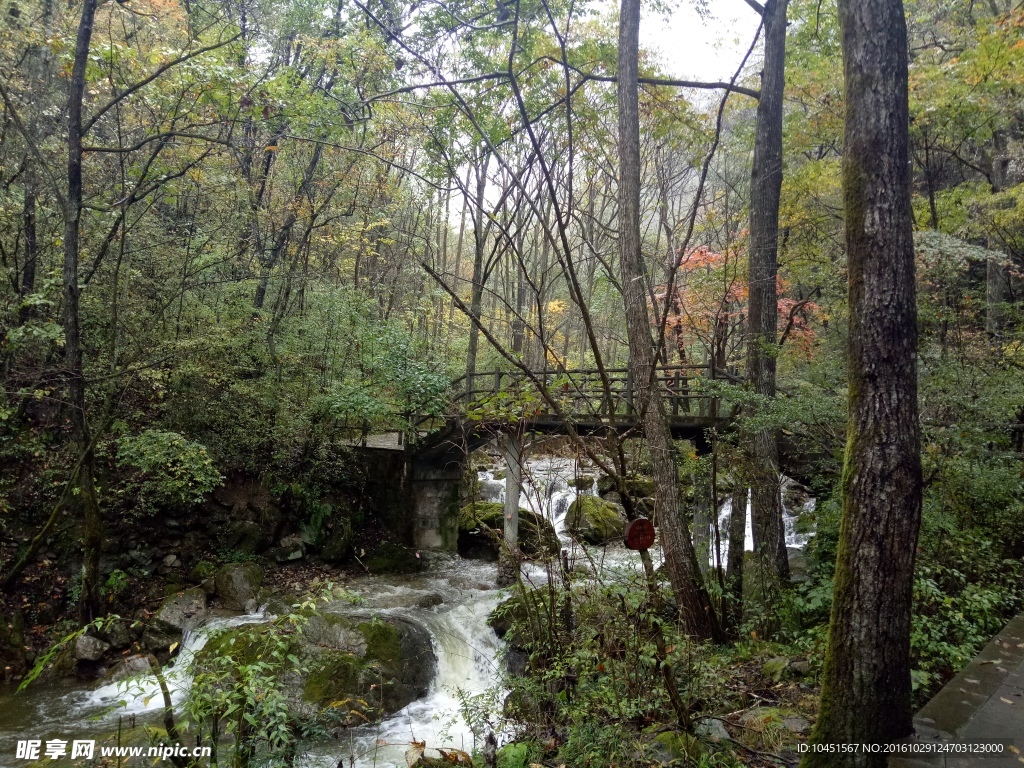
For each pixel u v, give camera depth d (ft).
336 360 44.19
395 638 28.12
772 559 24.98
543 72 32.55
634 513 13.50
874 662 11.59
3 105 31.04
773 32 28.76
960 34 38.63
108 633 28.71
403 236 64.13
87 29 25.80
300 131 36.11
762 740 14.47
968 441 22.12
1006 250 37.11
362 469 45.09
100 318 33.81
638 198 24.72
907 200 12.32
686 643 16.25
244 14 39.99
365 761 21.57
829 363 26.99
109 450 33.88
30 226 31.83
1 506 30.01
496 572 41.78
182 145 36.68
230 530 37.37
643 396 14.34
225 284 39.88
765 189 28.76
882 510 11.71
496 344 12.68
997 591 20.11
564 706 15.47
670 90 34.73
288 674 24.16
